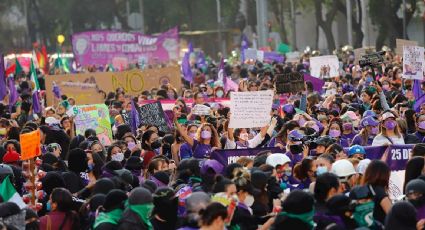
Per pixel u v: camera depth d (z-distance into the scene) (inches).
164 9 4224.9
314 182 645.9
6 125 1097.4
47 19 4407.0
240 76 1950.1
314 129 924.0
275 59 2276.1
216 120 1048.8
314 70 1642.5
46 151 927.0
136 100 1385.3
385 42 3676.2
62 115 1232.8
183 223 591.8
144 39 2138.3
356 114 1066.1
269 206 664.4
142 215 588.1
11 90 1434.5
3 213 593.3
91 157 797.2
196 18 4200.3
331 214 581.6
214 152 817.5
